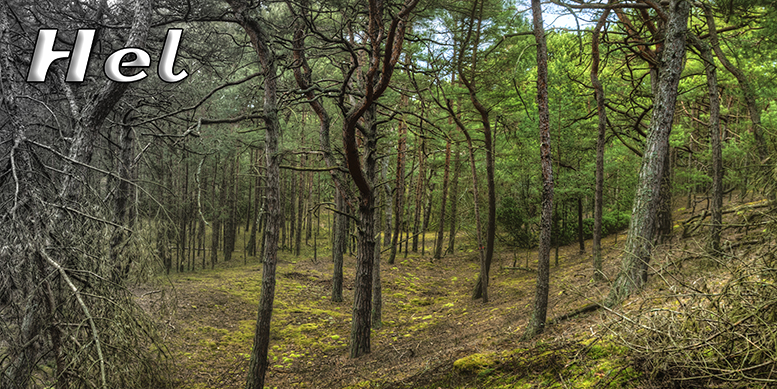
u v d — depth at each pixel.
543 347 5.89
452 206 23.72
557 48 16.73
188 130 7.24
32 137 6.21
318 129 19.59
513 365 5.80
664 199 11.80
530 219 18.55
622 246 15.76
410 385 6.68
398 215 22.36
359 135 15.46
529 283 14.27
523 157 17.30
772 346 3.31
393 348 9.75
